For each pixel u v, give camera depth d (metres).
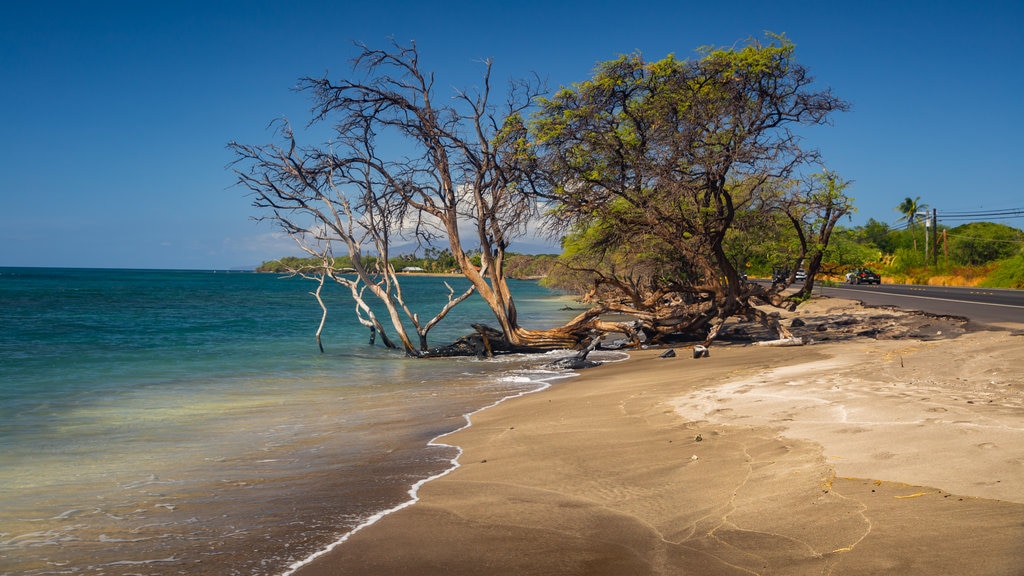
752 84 19.47
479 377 16.47
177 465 7.61
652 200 20.16
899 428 6.60
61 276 178.12
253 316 41.22
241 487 6.60
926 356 11.81
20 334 27.41
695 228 20.17
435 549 4.59
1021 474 4.87
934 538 3.93
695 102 19.19
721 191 19.73
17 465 7.66
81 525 5.43
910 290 54.62
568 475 6.36
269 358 20.47
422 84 21.06
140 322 35.00
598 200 20.75
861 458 5.72
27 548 4.89
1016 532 3.87
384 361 20.33
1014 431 6.01
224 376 16.48
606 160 20.66
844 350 15.45
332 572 4.27
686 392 10.81
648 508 5.17
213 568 4.42
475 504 5.62
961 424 6.45
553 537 4.70
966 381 9.16
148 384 14.94
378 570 4.26
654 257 24.06
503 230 21.91
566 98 20.89
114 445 8.74
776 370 12.44
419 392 13.82
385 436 9.22
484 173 21.61
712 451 6.70
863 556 3.82
